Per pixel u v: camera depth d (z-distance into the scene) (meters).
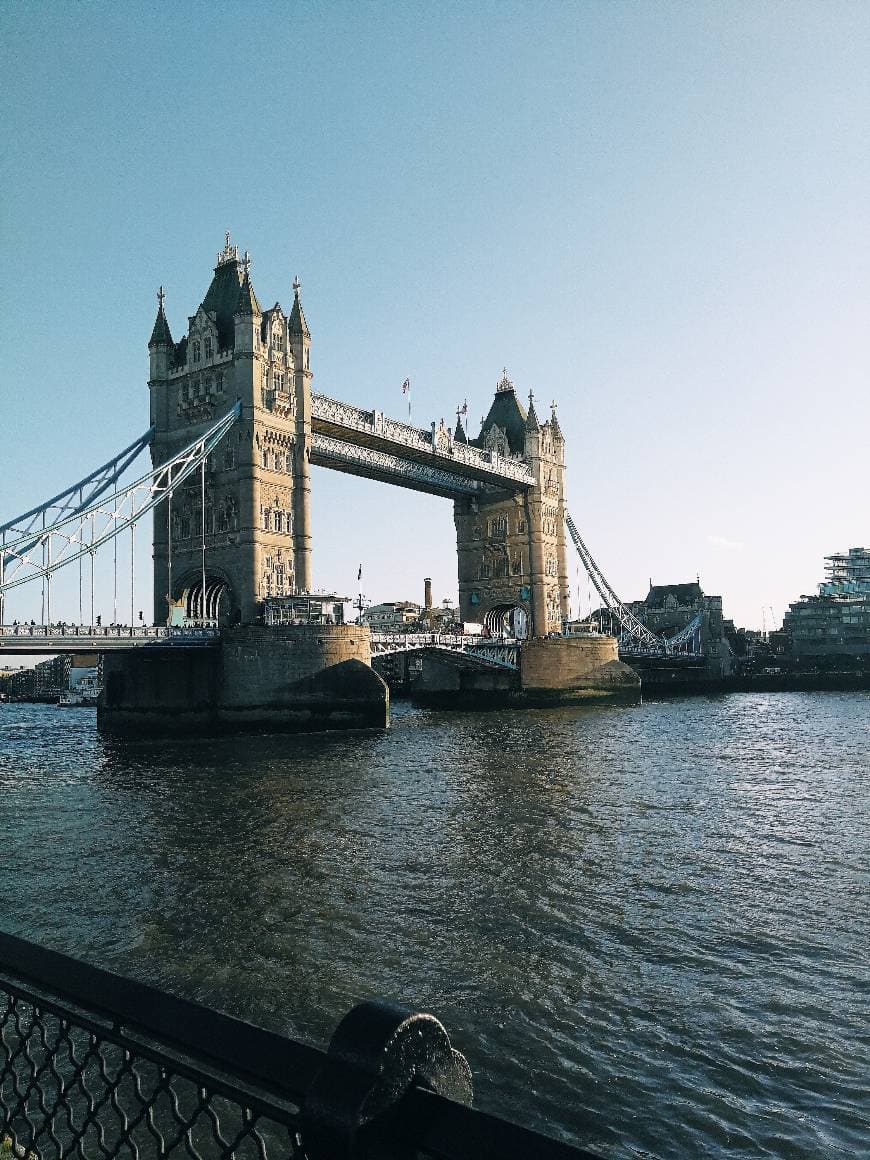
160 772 56.12
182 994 20.05
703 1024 18.55
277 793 46.72
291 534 89.56
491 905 26.45
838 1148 14.25
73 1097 15.23
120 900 27.30
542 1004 19.53
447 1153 2.67
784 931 23.95
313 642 81.25
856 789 46.72
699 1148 14.31
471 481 132.38
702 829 36.75
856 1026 18.34
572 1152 2.44
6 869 31.38
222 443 87.62
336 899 27.16
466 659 113.88
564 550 138.00
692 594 196.62
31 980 4.49
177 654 81.19
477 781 50.50
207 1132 14.01
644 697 158.38
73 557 71.62
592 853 32.72
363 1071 2.85
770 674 180.62
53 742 80.44
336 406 96.00
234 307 92.00
